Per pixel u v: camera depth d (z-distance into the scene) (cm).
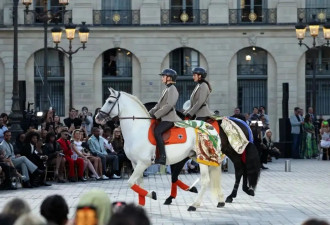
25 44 6519
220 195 2462
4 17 6531
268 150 4700
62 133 3519
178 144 2328
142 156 2325
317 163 4722
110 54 6619
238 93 6631
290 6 6581
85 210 973
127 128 2353
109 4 6594
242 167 2523
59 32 4953
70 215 2233
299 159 5134
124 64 6631
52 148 3484
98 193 989
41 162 3284
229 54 6600
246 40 6581
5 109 6550
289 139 5219
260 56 6638
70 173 3488
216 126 2441
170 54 6631
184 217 2241
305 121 5216
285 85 5228
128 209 850
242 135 2436
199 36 6588
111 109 2353
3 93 6556
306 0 6612
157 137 2319
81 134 3659
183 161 2514
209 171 2462
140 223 839
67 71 6556
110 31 6544
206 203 2577
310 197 2759
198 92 2464
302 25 5388
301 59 6612
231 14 6594
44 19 4725
